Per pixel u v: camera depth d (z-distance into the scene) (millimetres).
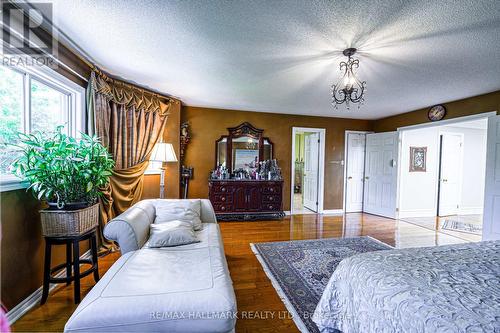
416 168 5094
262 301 1887
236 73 2775
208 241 2027
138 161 3270
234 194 4273
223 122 4688
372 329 1059
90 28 1861
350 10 1597
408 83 3004
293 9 1599
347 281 1335
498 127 3104
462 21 1688
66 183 1719
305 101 3990
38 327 1543
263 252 2879
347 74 2623
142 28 1864
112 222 1815
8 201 1587
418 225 4336
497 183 3092
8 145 1683
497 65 2438
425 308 880
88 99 2486
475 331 750
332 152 5336
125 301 1152
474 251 1438
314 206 5434
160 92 3568
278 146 5004
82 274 1853
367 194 5414
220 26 1825
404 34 1875
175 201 2525
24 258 1724
